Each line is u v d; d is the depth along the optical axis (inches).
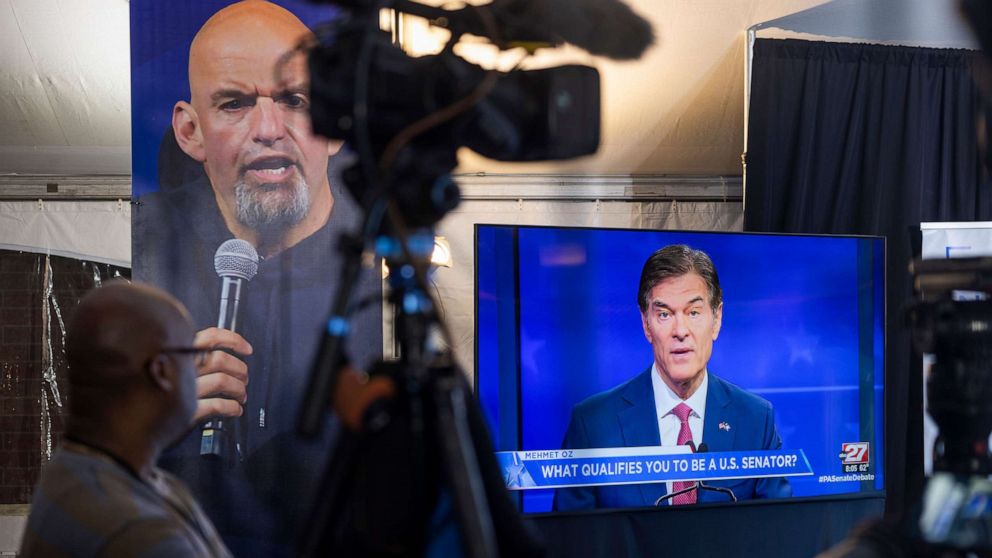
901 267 174.1
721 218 237.1
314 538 37.7
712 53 179.0
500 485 44.9
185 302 135.9
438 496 40.3
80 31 181.5
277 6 136.6
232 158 136.5
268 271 137.3
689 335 153.3
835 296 159.6
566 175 232.1
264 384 136.6
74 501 54.5
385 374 36.7
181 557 52.9
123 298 59.8
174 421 60.5
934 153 177.5
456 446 34.8
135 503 54.9
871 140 174.2
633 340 152.0
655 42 44.7
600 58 44.5
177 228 136.0
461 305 225.5
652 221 235.9
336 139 40.2
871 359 161.0
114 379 57.9
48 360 236.4
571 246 149.9
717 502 153.4
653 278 152.8
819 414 158.7
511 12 42.1
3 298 234.5
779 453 156.5
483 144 39.6
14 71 190.5
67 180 233.0
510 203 231.9
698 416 153.5
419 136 38.3
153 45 135.8
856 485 159.8
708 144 213.8
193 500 64.7
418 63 39.0
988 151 36.4
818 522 159.3
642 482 151.3
